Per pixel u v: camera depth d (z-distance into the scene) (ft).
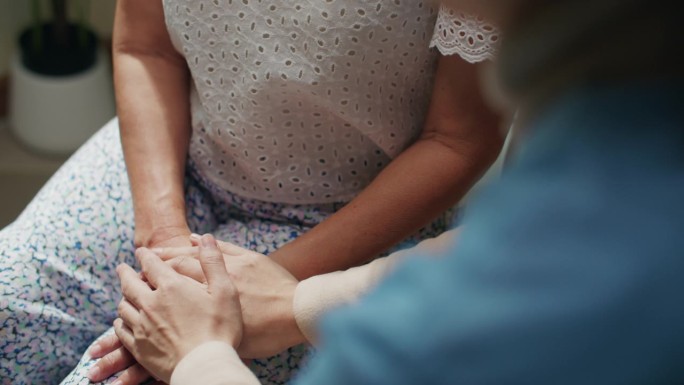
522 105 2.52
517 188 2.43
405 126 4.37
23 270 4.39
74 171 4.69
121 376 4.11
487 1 2.44
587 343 2.29
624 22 2.19
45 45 7.07
